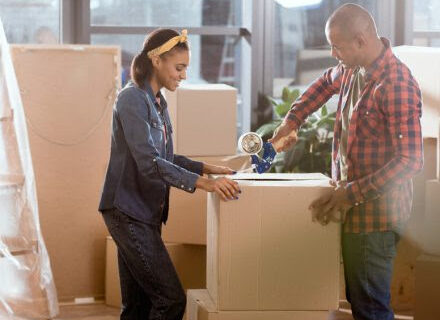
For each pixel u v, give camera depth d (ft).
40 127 14.82
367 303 10.14
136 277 10.25
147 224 10.04
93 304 15.10
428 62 13.88
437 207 12.30
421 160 9.49
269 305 9.50
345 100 10.19
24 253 13.15
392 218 9.95
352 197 9.38
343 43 9.72
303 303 9.53
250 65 18.22
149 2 18.02
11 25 17.47
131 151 9.73
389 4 18.24
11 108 12.93
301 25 18.63
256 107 18.28
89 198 15.12
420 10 18.63
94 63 14.93
